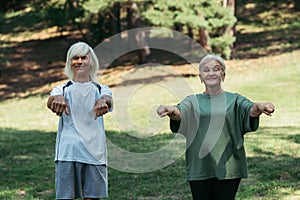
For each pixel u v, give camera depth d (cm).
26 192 866
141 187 855
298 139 1195
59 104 511
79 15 2500
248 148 1112
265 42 2728
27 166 1072
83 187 525
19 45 3222
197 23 2100
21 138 1443
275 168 917
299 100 1727
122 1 2094
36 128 1628
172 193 816
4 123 1752
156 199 787
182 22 2078
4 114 1947
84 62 527
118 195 811
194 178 513
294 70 2177
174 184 866
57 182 525
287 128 1348
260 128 1366
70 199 519
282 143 1155
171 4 2069
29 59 2958
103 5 2089
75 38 3191
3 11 3375
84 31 3103
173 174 933
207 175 512
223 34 2305
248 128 505
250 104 503
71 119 522
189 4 2094
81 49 527
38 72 2738
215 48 2292
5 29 3500
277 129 1339
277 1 3247
